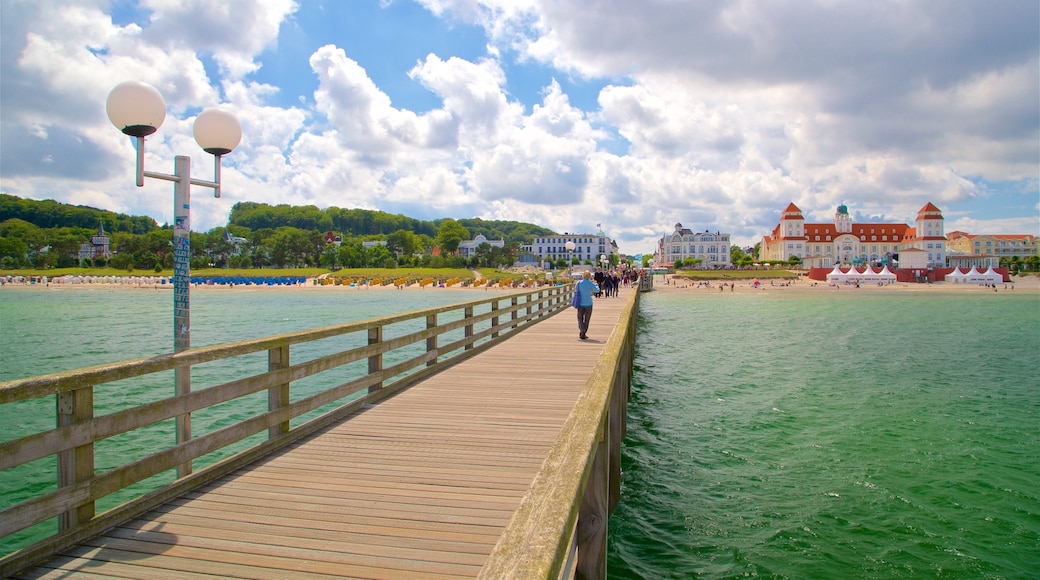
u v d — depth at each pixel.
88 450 3.61
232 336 28.77
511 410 6.98
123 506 3.88
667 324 35.28
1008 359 21.08
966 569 6.50
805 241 137.88
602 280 34.00
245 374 17.27
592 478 3.43
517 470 4.89
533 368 9.86
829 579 6.27
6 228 136.62
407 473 4.82
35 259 121.69
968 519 7.68
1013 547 6.96
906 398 14.59
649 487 8.73
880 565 6.58
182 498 4.26
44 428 11.36
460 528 3.78
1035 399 14.48
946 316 41.06
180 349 4.81
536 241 172.00
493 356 11.20
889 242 138.88
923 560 6.69
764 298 65.44
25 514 3.19
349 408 6.84
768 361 20.62
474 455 5.29
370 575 3.19
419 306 52.62
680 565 6.55
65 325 33.88
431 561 3.35
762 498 8.34
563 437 3.17
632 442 10.94
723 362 20.41
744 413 13.05
